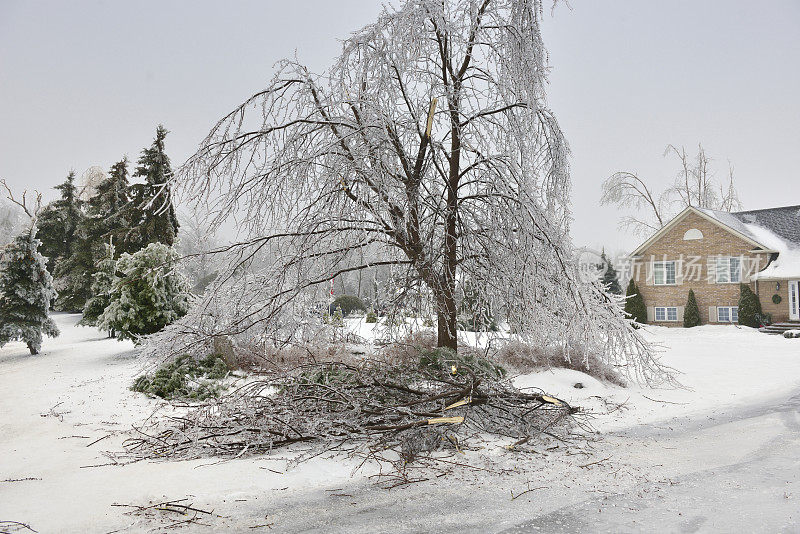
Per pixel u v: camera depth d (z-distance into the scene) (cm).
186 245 3528
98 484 507
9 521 406
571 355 1188
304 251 986
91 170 5062
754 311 2809
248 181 934
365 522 422
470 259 1073
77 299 3744
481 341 1322
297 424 651
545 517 432
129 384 1134
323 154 920
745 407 941
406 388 742
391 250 1128
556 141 963
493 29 1011
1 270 2144
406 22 898
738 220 3316
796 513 419
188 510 439
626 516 432
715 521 411
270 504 461
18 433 786
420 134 965
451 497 487
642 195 4322
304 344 1139
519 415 745
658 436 757
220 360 1096
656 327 3064
